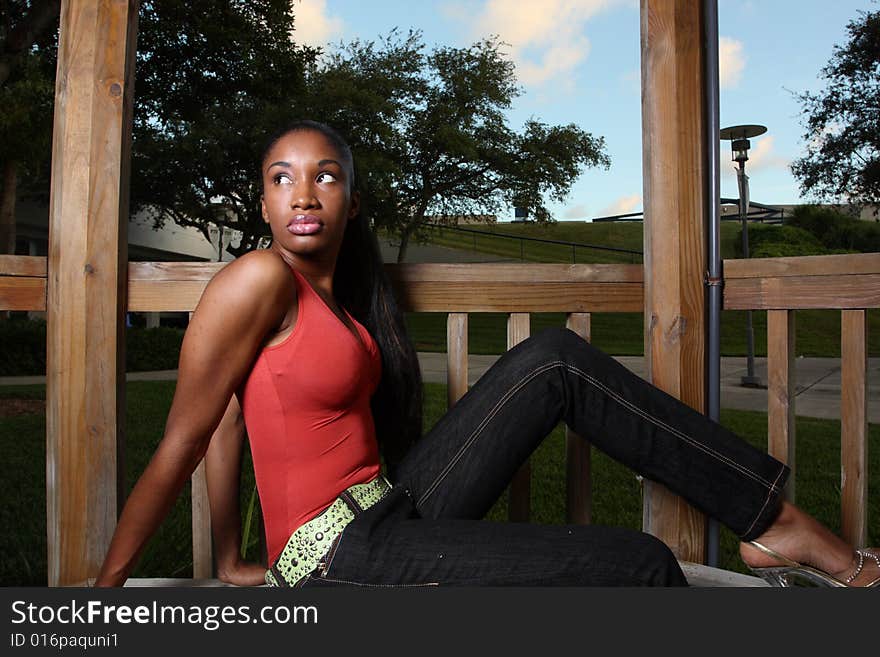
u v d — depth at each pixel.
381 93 19.50
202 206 16.70
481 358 11.23
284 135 1.17
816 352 12.69
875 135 13.45
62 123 1.43
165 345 11.03
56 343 1.42
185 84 11.38
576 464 1.58
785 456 1.51
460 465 1.25
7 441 4.59
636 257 32.41
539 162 21.55
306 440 1.07
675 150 1.56
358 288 1.35
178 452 1.00
